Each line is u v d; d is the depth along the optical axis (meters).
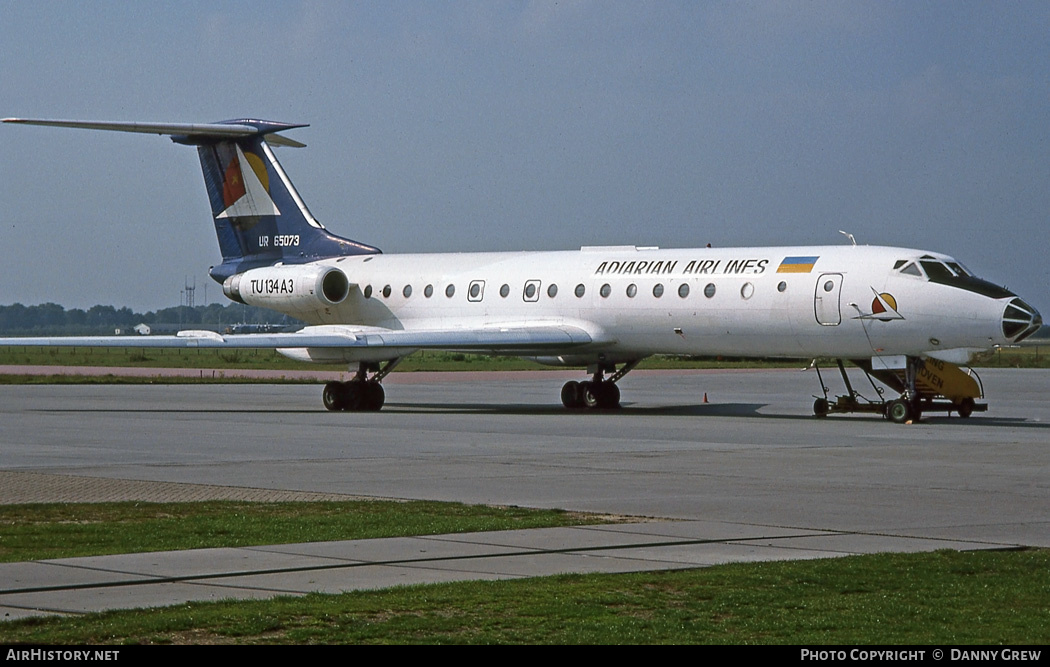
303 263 97.81
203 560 30.12
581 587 26.92
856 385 127.88
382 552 31.25
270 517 37.22
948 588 27.25
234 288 97.94
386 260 95.69
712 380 140.38
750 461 53.34
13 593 26.27
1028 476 48.16
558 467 51.19
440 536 33.72
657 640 22.91
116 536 33.78
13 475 48.06
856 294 74.56
